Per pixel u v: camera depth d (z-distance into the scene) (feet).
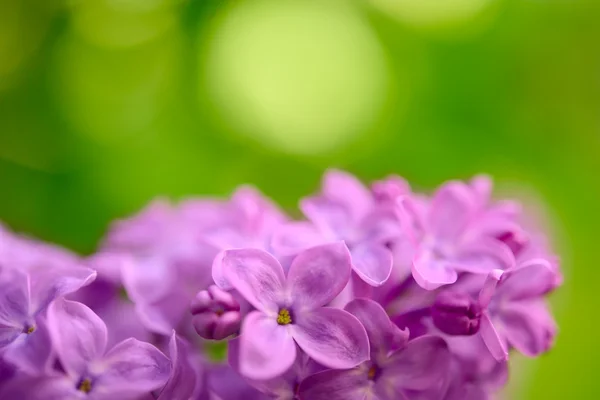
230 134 1.25
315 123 1.26
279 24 1.28
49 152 1.20
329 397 0.71
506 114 1.24
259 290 0.71
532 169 1.22
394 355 0.72
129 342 0.72
